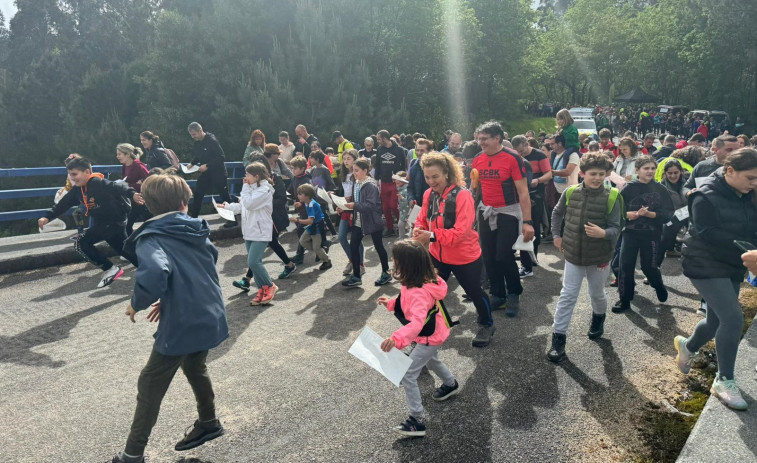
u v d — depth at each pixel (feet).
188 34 86.02
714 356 13.70
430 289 10.31
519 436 10.25
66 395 12.35
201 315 9.07
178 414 11.39
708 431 9.41
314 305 18.92
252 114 73.15
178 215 9.31
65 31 176.35
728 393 10.27
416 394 10.37
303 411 11.44
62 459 9.87
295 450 10.01
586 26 188.55
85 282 21.71
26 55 176.35
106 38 146.51
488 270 17.63
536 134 139.13
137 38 149.69
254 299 19.02
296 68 79.87
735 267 10.57
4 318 17.53
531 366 13.38
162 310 8.98
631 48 174.19
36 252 23.72
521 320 16.78
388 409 11.48
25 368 13.79
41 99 119.14
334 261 25.70
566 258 13.97
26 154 115.96
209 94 82.99
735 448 8.87
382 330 16.39
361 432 10.58
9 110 117.80
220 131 82.28
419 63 102.83
